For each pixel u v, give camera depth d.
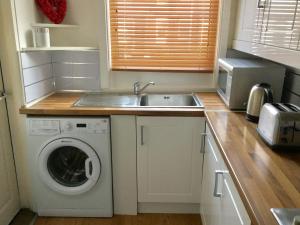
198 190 2.17
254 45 1.71
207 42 2.40
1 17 1.84
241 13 2.06
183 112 1.97
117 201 2.22
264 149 1.30
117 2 2.31
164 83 2.49
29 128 1.99
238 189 1.00
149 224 2.15
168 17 2.34
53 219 2.21
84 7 2.31
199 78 2.49
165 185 2.18
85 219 2.21
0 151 1.99
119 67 2.46
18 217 2.22
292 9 1.18
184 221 2.19
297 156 1.24
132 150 2.08
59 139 2.00
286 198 0.92
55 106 2.04
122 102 2.24
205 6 2.31
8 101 2.03
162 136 2.04
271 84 1.88
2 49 1.90
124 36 2.39
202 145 2.02
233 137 1.44
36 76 2.15
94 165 2.04
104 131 1.98
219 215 1.41
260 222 0.80
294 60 1.15
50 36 2.38
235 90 1.90
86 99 2.28
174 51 2.42
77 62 2.41
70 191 2.11
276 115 1.27
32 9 2.12
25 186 2.26
